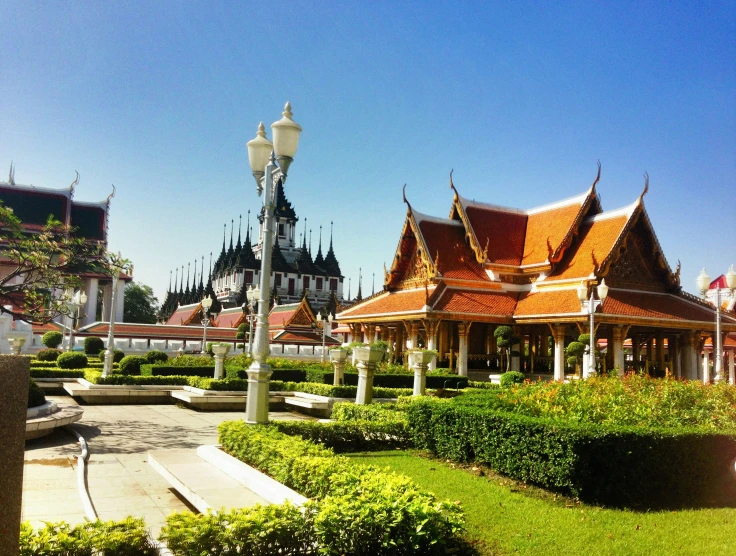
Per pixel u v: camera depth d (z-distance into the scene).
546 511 8.76
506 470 10.53
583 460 9.25
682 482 9.65
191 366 29.86
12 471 3.47
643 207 41.19
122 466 12.05
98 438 15.26
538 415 12.00
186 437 15.73
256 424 11.76
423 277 45.06
